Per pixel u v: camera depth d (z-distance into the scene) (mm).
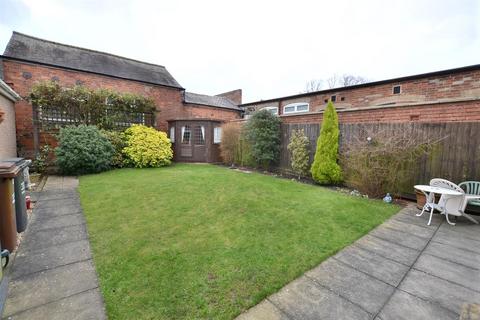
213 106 15414
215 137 11945
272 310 1854
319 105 11070
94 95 8875
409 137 5062
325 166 6301
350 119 6875
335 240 3141
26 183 5367
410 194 5188
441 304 1978
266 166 8922
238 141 10062
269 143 8305
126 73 11664
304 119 8148
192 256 2611
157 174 7496
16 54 8750
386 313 1861
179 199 4715
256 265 2463
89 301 1926
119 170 8375
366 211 4344
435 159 4809
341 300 1999
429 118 5332
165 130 12891
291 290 2113
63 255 2643
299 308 1888
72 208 4215
